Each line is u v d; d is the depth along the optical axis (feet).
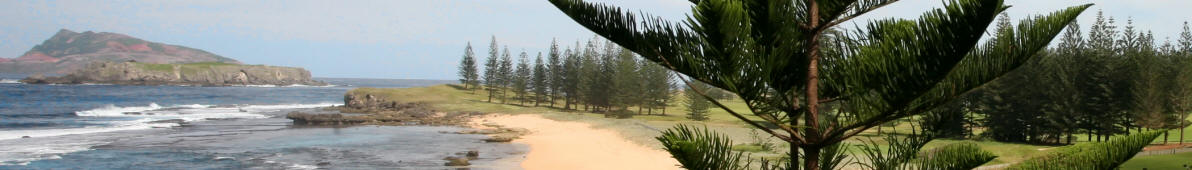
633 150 108.88
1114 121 126.11
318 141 125.49
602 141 124.57
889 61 10.12
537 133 148.77
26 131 140.77
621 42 11.76
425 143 123.54
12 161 92.63
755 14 11.43
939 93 10.78
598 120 172.76
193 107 280.72
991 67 10.48
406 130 156.76
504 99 289.74
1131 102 122.83
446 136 140.26
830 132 12.11
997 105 130.52
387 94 289.12
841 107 12.14
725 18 9.84
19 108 252.21
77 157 97.45
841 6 12.09
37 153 101.24
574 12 11.84
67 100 321.93
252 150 108.99
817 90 12.59
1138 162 69.46
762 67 10.81
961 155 13.35
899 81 10.12
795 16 12.06
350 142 124.16
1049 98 127.03
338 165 91.81
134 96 370.94
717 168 10.93
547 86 286.05
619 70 224.53
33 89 440.04
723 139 11.44
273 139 128.67
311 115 182.09
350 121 178.29
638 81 226.17
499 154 105.81
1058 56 130.41
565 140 128.77
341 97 425.28
